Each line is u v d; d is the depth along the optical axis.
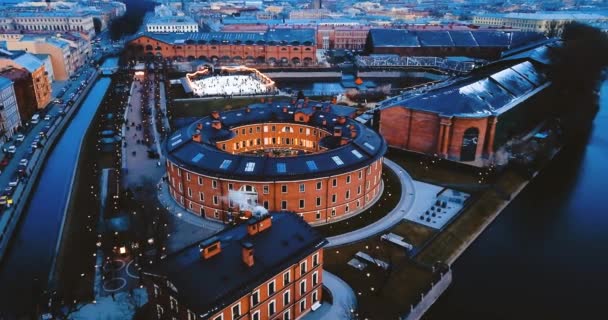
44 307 74.50
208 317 56.28
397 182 124.38
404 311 74.94
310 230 74.06
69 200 111.12
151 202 109.38
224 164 100.25
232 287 60.41
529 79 175.50
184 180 104.75
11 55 180.50
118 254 89.19
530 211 115.31
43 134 157.25
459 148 136.00
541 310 81.19
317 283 74.50
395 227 101.31
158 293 64.25
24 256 93.12
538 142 153.00
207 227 99.94
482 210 111.06
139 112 191.50
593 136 174.62
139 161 136.62
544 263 94.62
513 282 88.38
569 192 127.00
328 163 101.06
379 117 148.75
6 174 126.75
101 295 77.38
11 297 79.75
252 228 69.38
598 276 91.12
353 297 78.12
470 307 81.19
